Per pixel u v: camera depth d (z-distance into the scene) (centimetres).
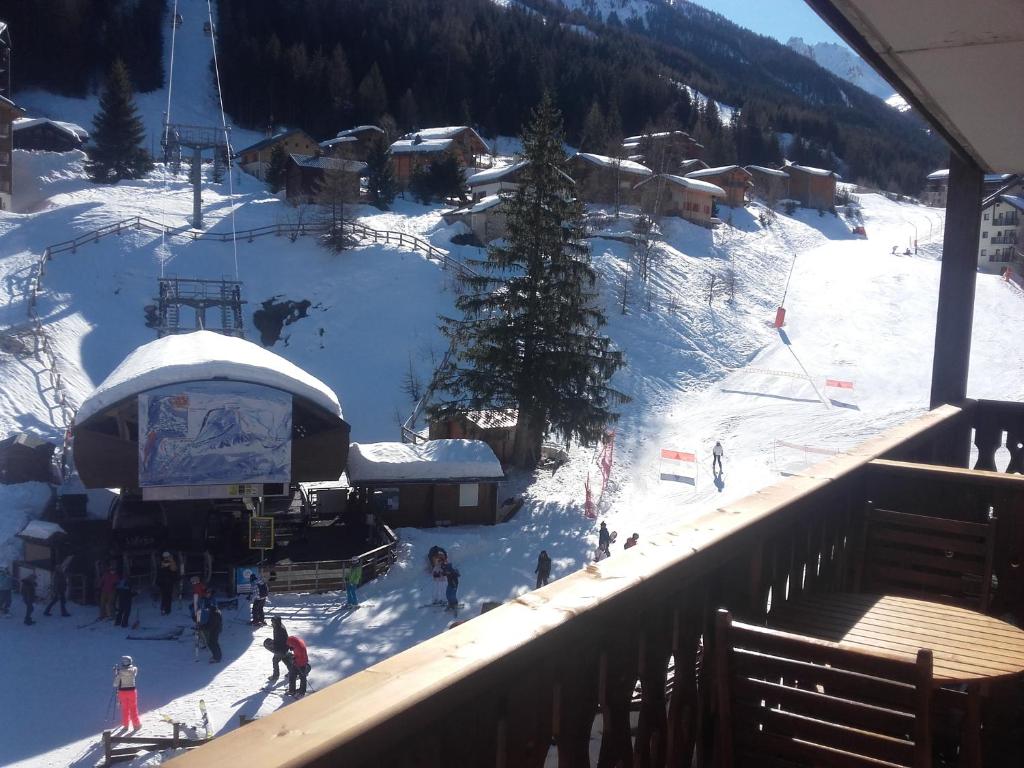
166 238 5381
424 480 2848
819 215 10519
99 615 2073
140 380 2378
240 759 143
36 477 3012
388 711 165
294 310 4903
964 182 695
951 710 394
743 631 308
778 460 3484
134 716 1515
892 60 402
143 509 2788
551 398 3428
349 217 5653
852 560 482
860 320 5756
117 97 7269
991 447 732
